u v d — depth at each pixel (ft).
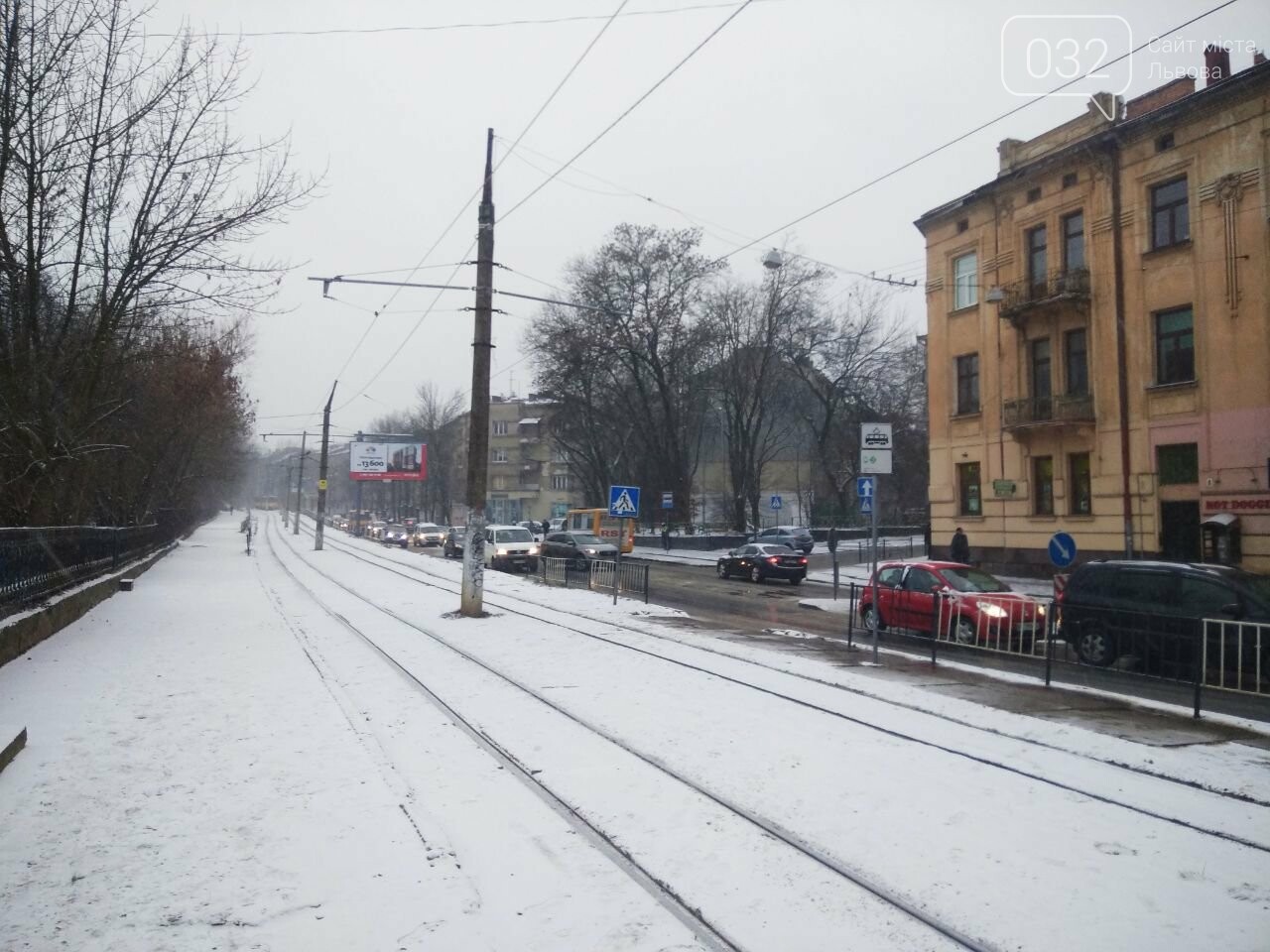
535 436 279.90
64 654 35.58
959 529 92.94
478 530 51.83
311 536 203.21
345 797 18.39
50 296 51.16
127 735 23.25
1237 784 20.43
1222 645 32.76
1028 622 43.37
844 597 76.38
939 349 96.48
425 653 38.42
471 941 12.43
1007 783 20.39
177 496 150.82
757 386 154.71
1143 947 12.63
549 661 36.45
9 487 48.16
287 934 12.50
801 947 12.51
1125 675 36.37
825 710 27.63
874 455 38.81
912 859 15.78
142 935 12.39
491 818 17.56
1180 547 72.02
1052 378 83.25
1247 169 67.05
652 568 115.14
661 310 142.20
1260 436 65.77
